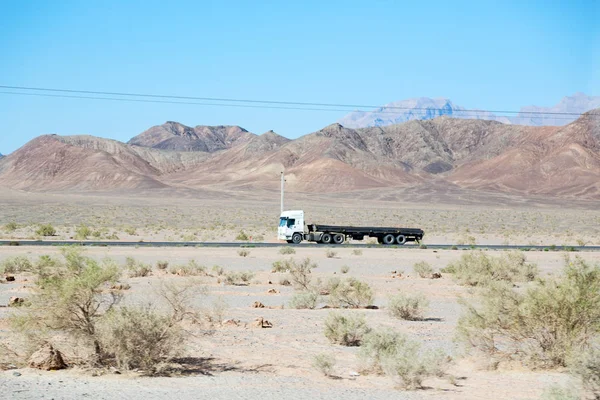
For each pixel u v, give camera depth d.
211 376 16.75
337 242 92.62
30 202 193.00
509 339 19.62
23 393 13.73
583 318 18.39
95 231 102.00
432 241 104.62
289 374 17.39
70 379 15.47
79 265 18.02
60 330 17.30
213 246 78.06
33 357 16.52
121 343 16.69
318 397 14.62
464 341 19.75
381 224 156.62
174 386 15.29
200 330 22.75
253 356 19.86
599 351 14.91
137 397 13.94
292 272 43.38
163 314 18.05
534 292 18.94
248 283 43.38
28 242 74.81
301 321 27.50
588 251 78.62
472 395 15.12
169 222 150.38
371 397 14.75
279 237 93.81
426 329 25.92
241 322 26.56
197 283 21.34
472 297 35.22
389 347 18.39
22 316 17.22
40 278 17.80
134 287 36.75
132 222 146.50
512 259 51.62
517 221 178.25
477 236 120.50
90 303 17.38
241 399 14.17
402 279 47.50
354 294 33.66
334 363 17.95
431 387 15.99
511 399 14.76
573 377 14.48
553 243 105.81
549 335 18.77
